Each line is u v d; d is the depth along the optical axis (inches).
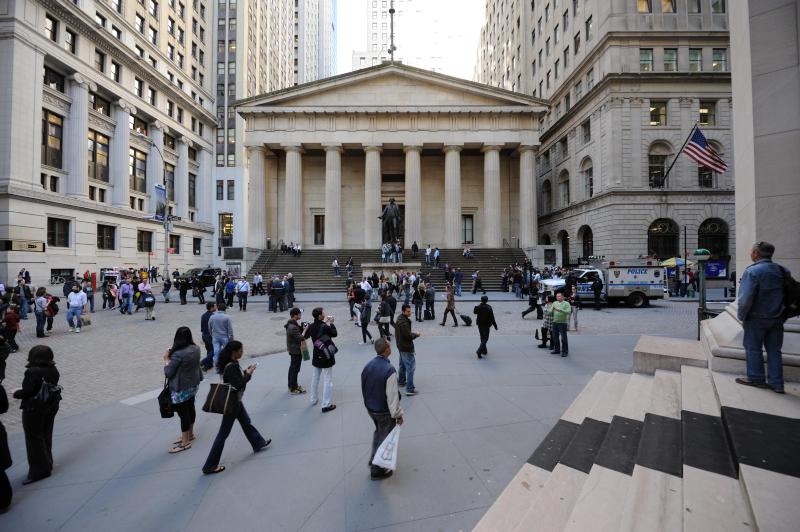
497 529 132.8
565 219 1493.6
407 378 276.7
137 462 192.5
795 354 187.8
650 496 120.4
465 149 1513.3
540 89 1720.0
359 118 1398.9
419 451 194.7
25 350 438.9
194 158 1957.4
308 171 1565.0
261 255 1320.1
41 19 1108.5
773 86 238.7
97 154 1344.7
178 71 1770.4
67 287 751.7
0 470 154.7
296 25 3764.8
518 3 1972.2
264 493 164.1
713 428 152.2
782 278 174.7
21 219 1047.6
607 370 330.6
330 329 258.1
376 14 5211.6
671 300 927.0
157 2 1638.8
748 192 262.2
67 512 154.6
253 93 2272.4
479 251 1321.4
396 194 1584.6
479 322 371.9
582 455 168.9
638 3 1201.4
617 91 1189.1
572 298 517.0
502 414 238.7
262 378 324.8
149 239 1584.6
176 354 205.0
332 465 185.8
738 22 279.6
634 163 1184.8
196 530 142.3
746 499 107.9
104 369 362.3
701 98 1184.8
